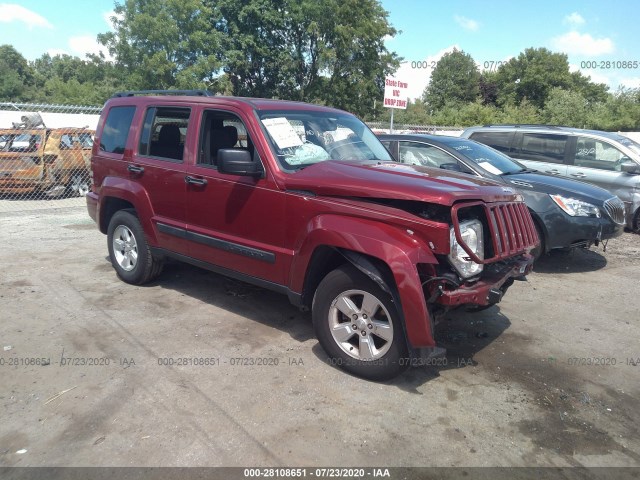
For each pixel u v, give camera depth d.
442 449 3.18
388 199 3.75
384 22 32.69
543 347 4.66
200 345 4.43
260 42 31.11
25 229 8.68
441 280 3.62
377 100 35.00
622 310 5.65
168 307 5.25
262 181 4.36
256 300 5.49
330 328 4.03
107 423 3.32
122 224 5.78
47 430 3.24
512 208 4.22
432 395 3.77
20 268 6.40
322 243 3.89
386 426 3.37
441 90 55.09
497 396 3.80
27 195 11.98
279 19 30.66
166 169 5.17
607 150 9.56
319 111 5.18
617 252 8.27
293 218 4.18
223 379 3.88
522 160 9.98
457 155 7.25
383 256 3.56
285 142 4.53
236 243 4.59
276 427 3.32
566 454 3.18
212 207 4.77
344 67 32.69
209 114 4.96
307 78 33.62
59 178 12.09
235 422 3.36
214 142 4.95
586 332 5.03
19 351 4.24
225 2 30.12
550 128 9.91
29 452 3.03
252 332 4.72
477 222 3.85
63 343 4.40
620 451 3.22
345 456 3.08
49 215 10.05
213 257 4.87
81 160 12.55
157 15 26.30
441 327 5.04
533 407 3.67
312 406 3.57
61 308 5.16
